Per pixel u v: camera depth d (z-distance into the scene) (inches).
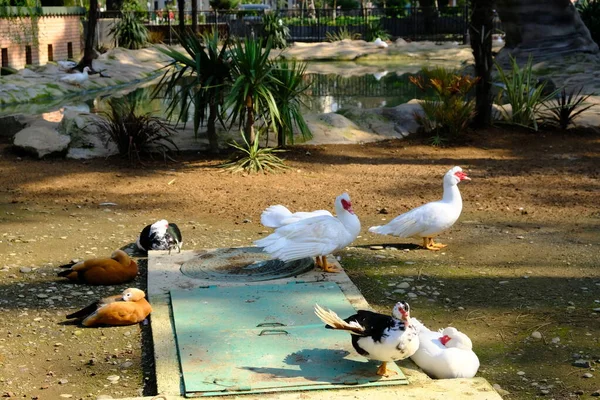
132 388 163.8
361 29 1298.0
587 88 628.4
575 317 199.8
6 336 188.4
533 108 465.1
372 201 316.8
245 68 365.1
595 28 880.3
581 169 372.5
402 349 155.1
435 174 364.8
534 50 765.9
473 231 274.5
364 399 151.9
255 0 1839.3
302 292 208.2
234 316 192.1
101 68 791.7
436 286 221.8
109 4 1262.3
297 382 158.4
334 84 750.5
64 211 300.0
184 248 254.8
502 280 225.9
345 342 177.6
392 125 455.8
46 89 668.7
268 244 217.5
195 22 872.3
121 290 219.3
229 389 155.6
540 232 272.7
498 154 409.4
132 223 285.0
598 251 250.1
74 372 171.0
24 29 748.0
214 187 336.5
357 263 241.0
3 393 161.0
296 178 354.6
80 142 395.5
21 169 366.0
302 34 1327.5
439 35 1316.4
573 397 160.4
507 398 160.1
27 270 232.7
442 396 153.3
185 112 399.9
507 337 189.3
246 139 382.3
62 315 201.6
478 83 462.0
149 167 372.5
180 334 181.8
